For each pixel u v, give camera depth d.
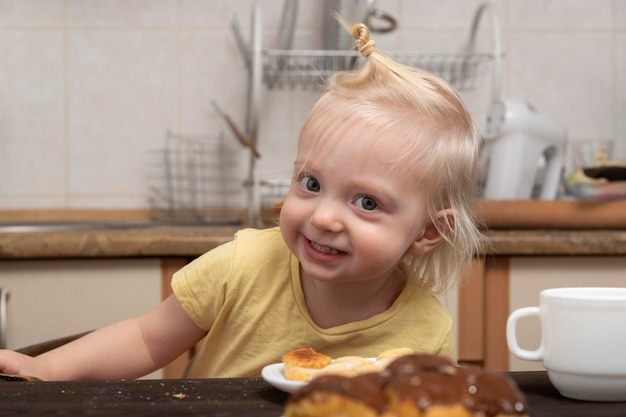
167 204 2.19
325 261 0.85
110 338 1.01
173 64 2.19
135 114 2.18
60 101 2.17
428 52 2.22
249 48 2.16
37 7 2.15
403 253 0.90
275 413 0.55
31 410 0.56
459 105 0.96
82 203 2.18
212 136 2.20
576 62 2.25
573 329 0.61
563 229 1.75
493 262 1.62
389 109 0.88
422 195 0.89
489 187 1.85
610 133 2.26
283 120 2.19
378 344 1.01
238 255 1.04
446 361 0.45
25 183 2.16
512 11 2.24
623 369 0.60
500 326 1.63
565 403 0.61
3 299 1.53
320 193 0.85
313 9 2.20
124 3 2.17
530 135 1.84
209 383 0.65
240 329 1.04
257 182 1.97
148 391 0.62
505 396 0.44
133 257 1.56
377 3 1.99
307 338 1.01
